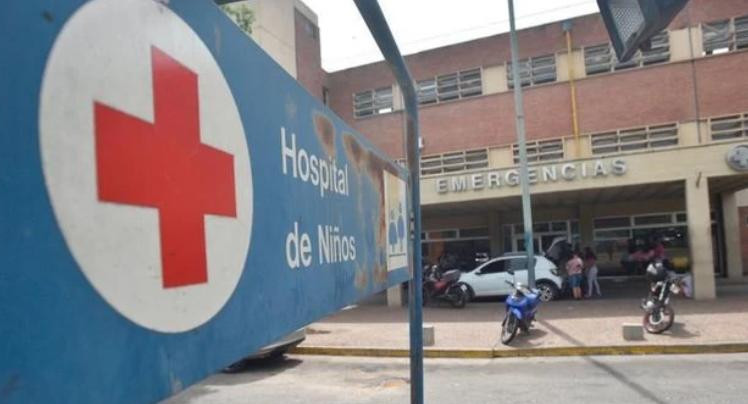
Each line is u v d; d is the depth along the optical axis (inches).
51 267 25.9
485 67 864.9
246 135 45.1
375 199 89.0
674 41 762.2
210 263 38.4
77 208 27.5
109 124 29.9
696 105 749.9
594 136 795.4
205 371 36.9
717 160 544.1
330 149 66.9
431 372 333.4
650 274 403.2
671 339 371.9
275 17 822.5
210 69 40.1
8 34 24.5
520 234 897.5
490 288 640.4
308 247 57.6
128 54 31.7
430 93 900.0
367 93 949.2
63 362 26.2
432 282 636.1
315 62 941.8
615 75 789.2
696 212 550.9
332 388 307.7
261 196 47.1
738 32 739.4
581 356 362.0
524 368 335.3
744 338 363.6
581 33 808.9
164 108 34.6
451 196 655.8
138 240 31.6
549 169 608.1
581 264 635.5
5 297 23.7
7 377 23.6
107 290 29.1
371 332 470.3
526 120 832.3
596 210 856.3
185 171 36.3
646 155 569.9
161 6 35.0
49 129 26.2
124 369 29.8
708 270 546.6
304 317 55.1
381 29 65.2
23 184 24.8
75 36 28.0
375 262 86.7
